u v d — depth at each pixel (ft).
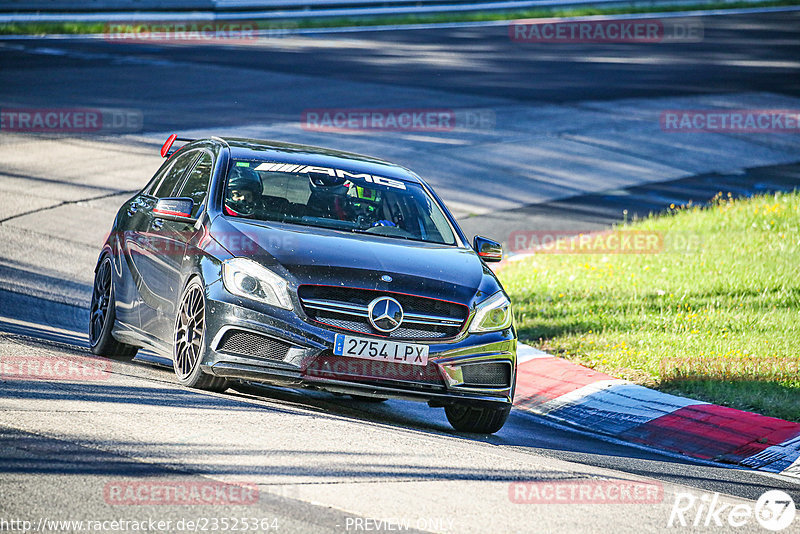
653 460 79.92
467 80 357.20
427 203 94.17
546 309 134.21
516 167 247.91
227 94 302.66
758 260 155.43
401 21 495.41
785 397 96.84
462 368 78.69
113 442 60.80
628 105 333.42
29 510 48.26
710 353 110.42
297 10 472.85
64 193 189.67
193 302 80.38
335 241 81.46
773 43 497.05
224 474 56.54
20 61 334.65
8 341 92.94
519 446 79.25
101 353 99.04
